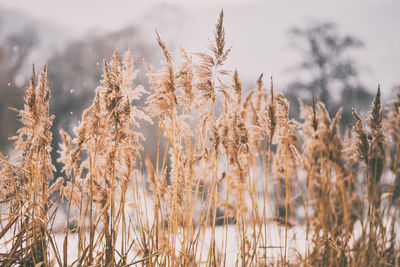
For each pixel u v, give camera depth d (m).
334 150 2.31
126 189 1.81
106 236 1.74
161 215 1.80
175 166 1.91
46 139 1.80
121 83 1.86
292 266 2.03
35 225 1.67
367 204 2.21
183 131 1.91
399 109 2.25
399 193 2.23
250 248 2.01
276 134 2.07
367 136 2.15
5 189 1.77
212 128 1.90
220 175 2.11
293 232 2.21
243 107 2.29
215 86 1.89
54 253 1.69
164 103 1.83
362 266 2.05
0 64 5.44
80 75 6.36
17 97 4.56
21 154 1.81
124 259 1.74
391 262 2.11
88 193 1.79
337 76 6.25
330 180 2.28
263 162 2.19
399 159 2.29
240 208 2.02
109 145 1.80
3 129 3.90
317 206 2.30
